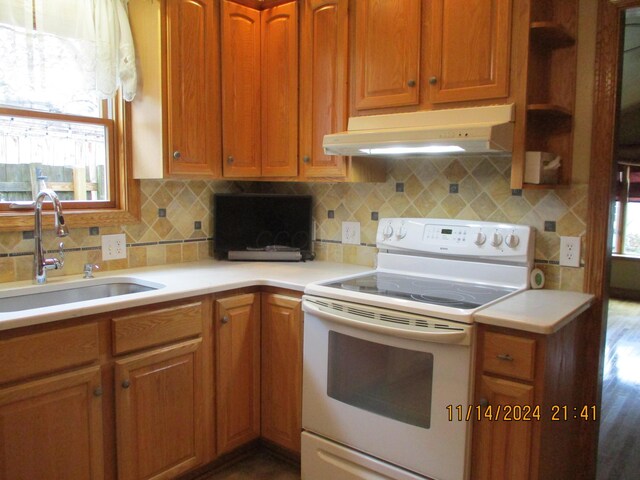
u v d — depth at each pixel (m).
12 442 1.57
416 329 1.72
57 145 2.25
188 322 2.04
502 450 1.66
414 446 1.80
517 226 2.10
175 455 2.04
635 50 4.51
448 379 1.70
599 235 1.98
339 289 2.03
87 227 2.31
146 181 2.52
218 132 2.46
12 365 1.55
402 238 2.40
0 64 1.90
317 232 2.86
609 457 2.56
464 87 1.97
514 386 1.62
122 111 2.39
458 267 2.24
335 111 2.36
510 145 1.88
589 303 1.92
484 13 1.91
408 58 2.11
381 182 2.56
